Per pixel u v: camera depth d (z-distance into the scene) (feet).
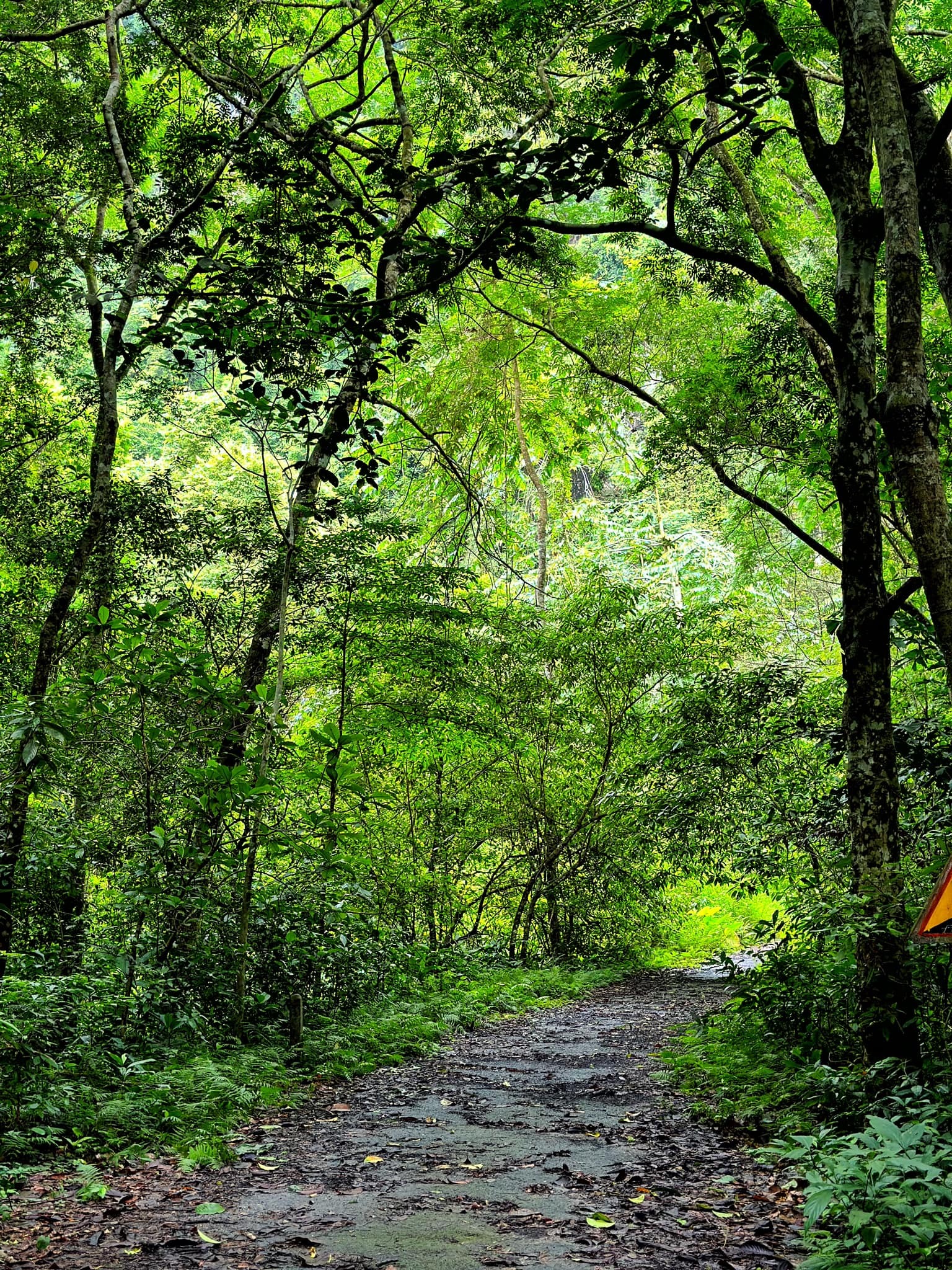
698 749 43.29
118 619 26.96
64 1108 20.13
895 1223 12.20
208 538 39.11
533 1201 16.35
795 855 38.55
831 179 22.79
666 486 100.37
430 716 51.08
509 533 72.79
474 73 46.19
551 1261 13.41
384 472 69.05
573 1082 28.19
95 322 34.96
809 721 31.89
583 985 56.65
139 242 32.45
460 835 64.03
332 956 35.22
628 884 66.49
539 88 47.78
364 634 45.11
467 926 70.90
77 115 40.45
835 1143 13.67
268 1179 17.83
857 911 20.47
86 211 48.62
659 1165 18.51
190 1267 13.25
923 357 16.40
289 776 34.42
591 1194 16.69
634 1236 14.44
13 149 41.42
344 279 58.75
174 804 31.89
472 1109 24.29
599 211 64.64
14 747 25.49
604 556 116.06
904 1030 20.17
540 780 65.67
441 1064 31.60
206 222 40.14
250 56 43.06
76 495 40.68
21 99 39.58
